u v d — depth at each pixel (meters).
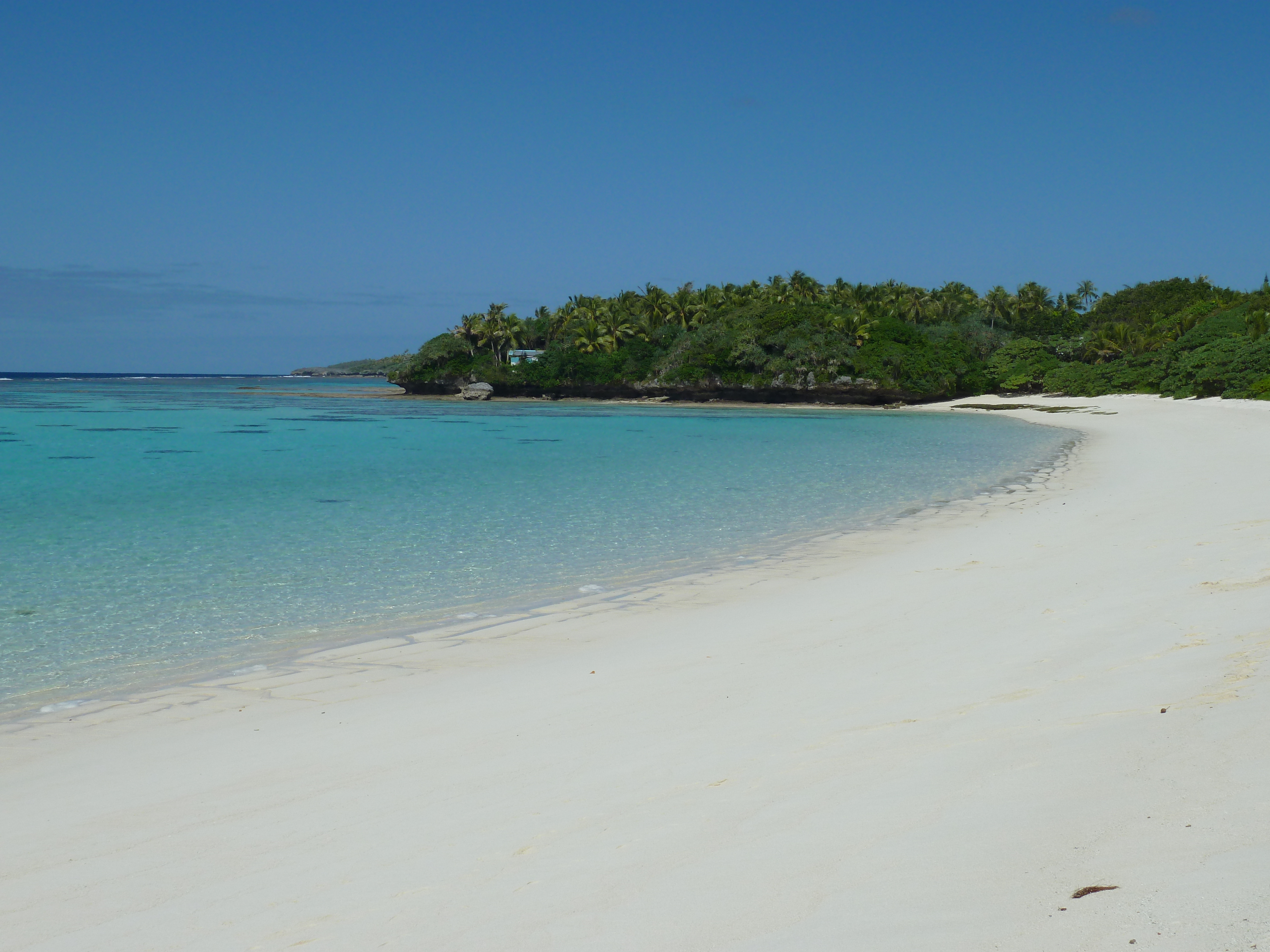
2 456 38.59
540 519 20.25
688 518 20.17
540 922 3.64
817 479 28.22
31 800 6.03
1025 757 4.88
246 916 4.04
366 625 11.33
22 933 4.05
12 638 10.77
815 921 3.31
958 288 139.38
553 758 6.06
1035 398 97.50
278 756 6.68
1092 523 16.61
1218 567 10.59
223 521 20.23
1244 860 3.15
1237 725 4.78
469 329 132.62
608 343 126.12
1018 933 2.96
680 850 4.21
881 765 5.10
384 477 30.16
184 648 10.34
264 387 194.00
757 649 9.23
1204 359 76.38
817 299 132.25
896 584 12.37
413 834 4.87
